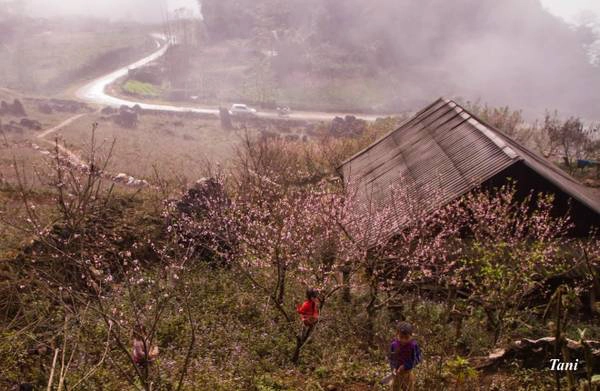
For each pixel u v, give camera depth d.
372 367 9.24
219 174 14.43
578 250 12.76
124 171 23.34
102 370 7.88
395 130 20.34
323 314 10.95
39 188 14.97
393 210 12.69
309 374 9.07
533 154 18.61
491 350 9.73
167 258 10.37
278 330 10.52
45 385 7.40
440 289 12.34
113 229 12.30
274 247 11.01
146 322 8.70
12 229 11.38
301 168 23.11
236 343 9.63
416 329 10.44
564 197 13.21
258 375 8.67
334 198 11.63
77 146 32.28
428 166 15.41
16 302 8.92
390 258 11.61
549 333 10.72
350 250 11.00
